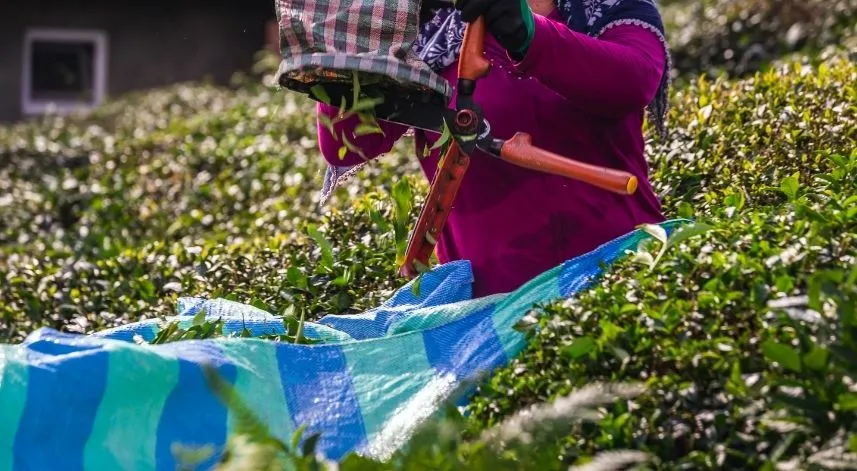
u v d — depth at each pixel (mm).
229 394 3309
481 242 4480
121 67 23031
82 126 16406
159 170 10703
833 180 4582
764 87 6977
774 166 5418
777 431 3281
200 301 4668
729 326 3645
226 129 11859
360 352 4004
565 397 3508
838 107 5988
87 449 3543
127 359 3598
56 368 3572
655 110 4684
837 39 10969
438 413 3773
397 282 5199
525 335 3982
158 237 8883
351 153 4641
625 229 4391
